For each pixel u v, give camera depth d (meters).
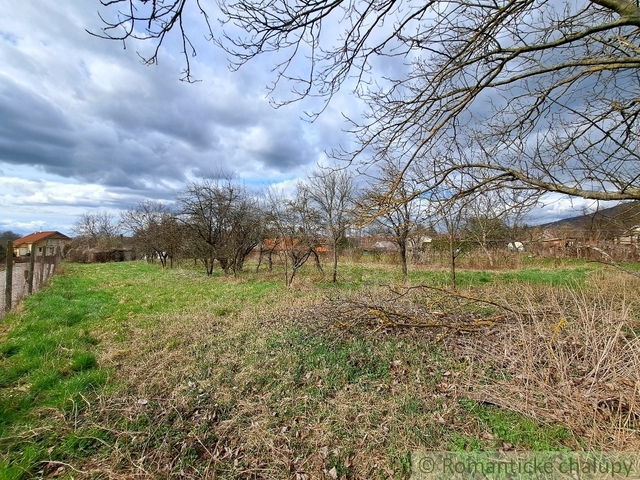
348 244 20.72
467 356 3.89
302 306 6.86
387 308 5.29
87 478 2.34
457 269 15.09
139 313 7.25
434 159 3.48
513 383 3.18
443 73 2.73
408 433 2.64
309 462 2.46
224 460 2.51
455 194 3.26
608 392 2.70
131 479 2.31
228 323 6.06
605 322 3.65
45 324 5.84
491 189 3.26
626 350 3.07
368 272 14.49
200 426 2.85
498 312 5.27
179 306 8.00
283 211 12.66
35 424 2.89
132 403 3.21
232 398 3.28
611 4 2.16
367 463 2.42
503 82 2.73
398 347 4.33
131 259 37.50
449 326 4.65
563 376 2.88
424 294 7.03
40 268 11.43
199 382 3.59
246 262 22.00
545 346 3.51
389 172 4.96
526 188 2.96
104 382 3.68
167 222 19.34
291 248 12.05
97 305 8.12
